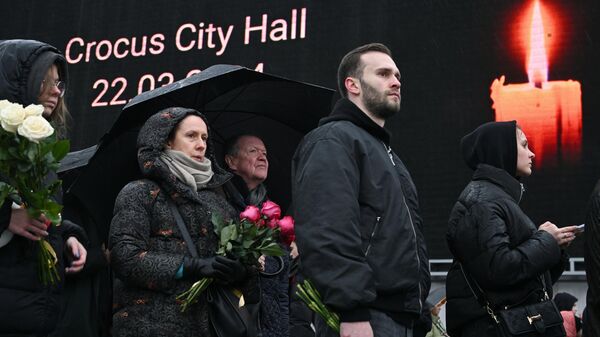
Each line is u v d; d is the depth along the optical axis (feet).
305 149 7.45
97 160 8.71
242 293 7.64
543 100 20.98
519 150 9.73
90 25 25.93
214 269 7.27
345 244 6.72
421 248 7.52
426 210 21.30
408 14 22.77
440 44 22.25
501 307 8.68
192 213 7.79
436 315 14.44
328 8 23.63
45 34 26.32
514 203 9.05
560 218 20.17
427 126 21.80
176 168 7.91
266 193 10.60
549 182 20.45
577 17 21.21
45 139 6.81
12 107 6.63
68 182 10.76
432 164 21.53
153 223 7.65
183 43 24.86
